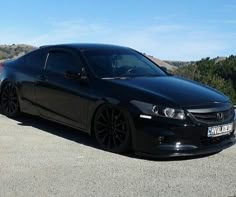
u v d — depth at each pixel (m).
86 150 6.44
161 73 7.38
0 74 8.51
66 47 7.46
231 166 5.91
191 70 37.91
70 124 7.02
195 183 5.23
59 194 4.79
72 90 6.89
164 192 4.92
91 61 6.99
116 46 7.88
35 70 7.75
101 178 5.30
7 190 4.88
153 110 5.89
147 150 5.92
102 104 6.41
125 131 6.14
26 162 5.82
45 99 7.44
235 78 45.44
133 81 6.57
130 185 5.11
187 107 5.91
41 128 7.65
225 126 6.20
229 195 4.88
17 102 8.12
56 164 5.77
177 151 5.81
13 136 7.08
